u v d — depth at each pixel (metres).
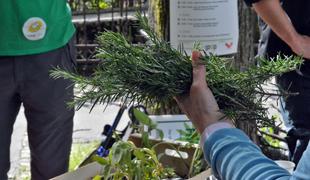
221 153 1.36
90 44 7.31
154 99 1.52
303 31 2.87
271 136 3.49
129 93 1.51
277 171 1.28
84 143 5.05
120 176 2.09
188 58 1.52
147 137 2.37
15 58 2.87
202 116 1.44
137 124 2.77
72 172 2.21
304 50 2.78
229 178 1.33
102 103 1.54
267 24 2.83
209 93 1.45
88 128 5.48
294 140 3.12
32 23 2.84
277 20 2.73
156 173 2.16
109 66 1.53
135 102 1.55
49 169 3.05
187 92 1.50
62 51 3.00
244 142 1.37
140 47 1.57
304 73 2.89
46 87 2.94
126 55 1.53
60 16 2.98
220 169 1.36
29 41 2.86
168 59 1.52
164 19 2.94
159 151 2.47
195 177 2.11
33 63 2.90
